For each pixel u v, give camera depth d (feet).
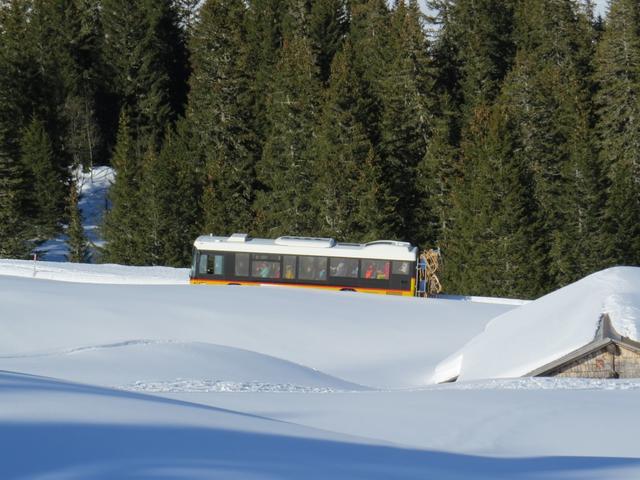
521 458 32.14
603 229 282.56
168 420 30.30
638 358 96.68
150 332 123.85
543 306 120.26
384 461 27.89
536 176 301.22
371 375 113.91
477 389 69.51
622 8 318.86
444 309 151.12
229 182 329.31
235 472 22.52
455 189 294.66
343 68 323.57
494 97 363.15
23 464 21.21
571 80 327.47
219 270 188.14
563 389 67.97
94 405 31.35
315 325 134.92
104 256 318.24
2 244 318.24
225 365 84.48
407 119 321.73
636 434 45.93
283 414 51.93
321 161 307.17
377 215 294.05
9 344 112.47
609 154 303.68
